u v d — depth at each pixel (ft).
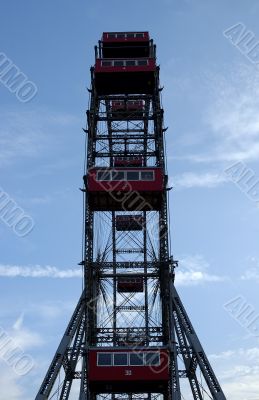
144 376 173.37
